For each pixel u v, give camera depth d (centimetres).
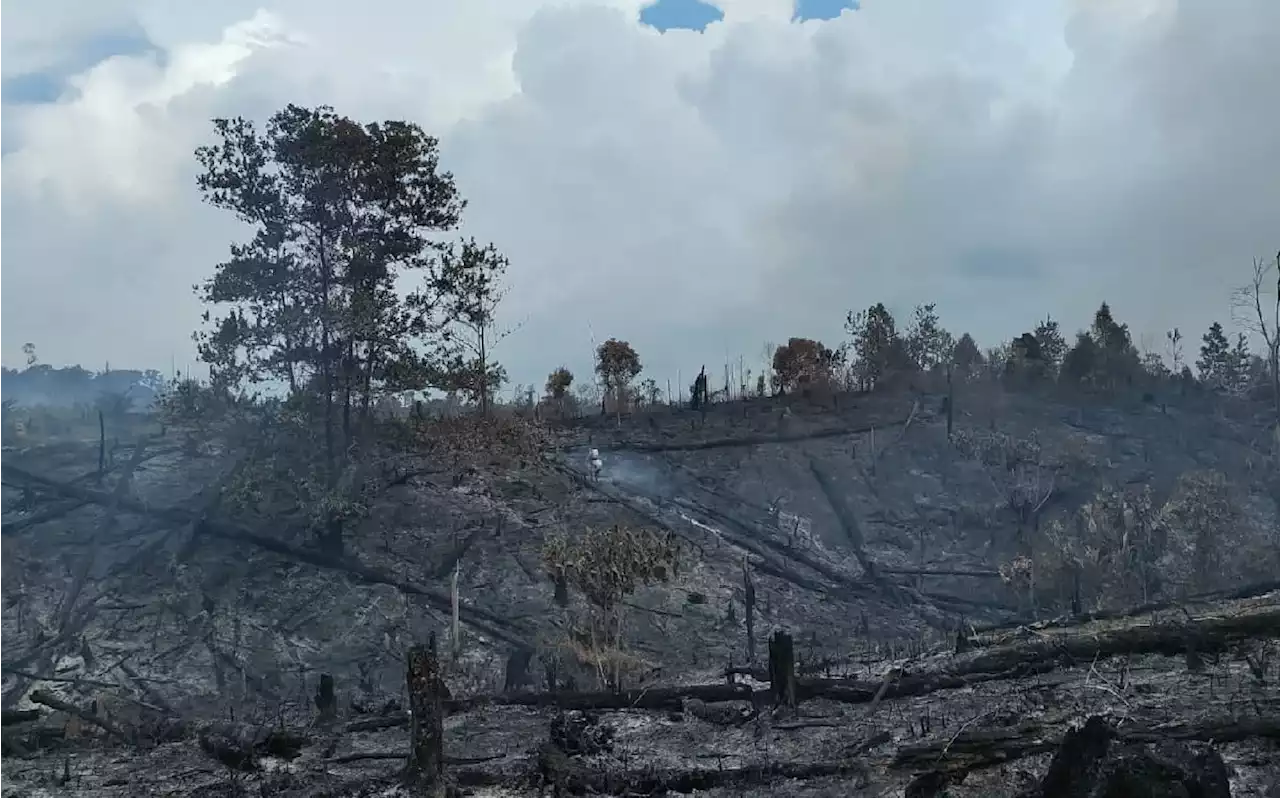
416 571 3991
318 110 4134
